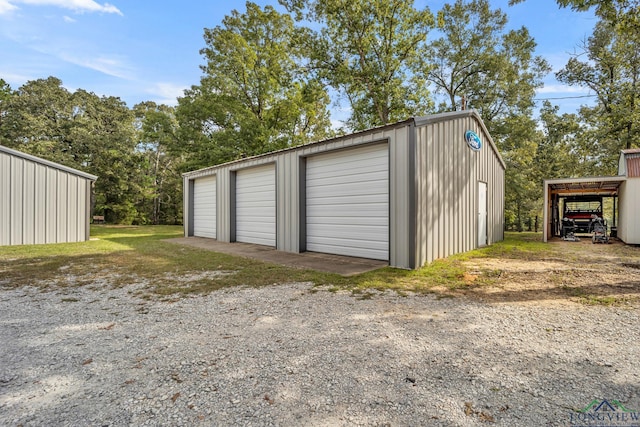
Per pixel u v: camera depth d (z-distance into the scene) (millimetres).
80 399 1800
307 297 3818
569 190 12008
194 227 12891
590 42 18250
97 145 24734
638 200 9000
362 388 1880
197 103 20156
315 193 7629
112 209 26578
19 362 2254
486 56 16703
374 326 2863
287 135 21641
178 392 1862
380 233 6258
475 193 8391
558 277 4738
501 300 3633
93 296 3953
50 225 10219
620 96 17328
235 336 2676
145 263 6254
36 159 9914
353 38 17359
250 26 20141
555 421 1576
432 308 3355
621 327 2787
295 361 2225
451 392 1833
